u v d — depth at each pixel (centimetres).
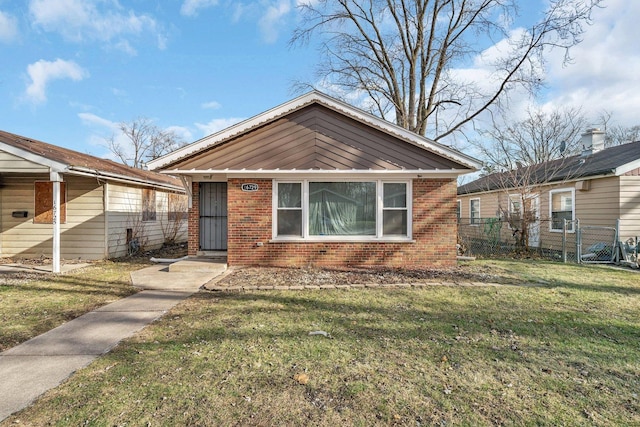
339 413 264
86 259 1104
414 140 903
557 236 1348
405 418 258
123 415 261
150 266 973
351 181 941
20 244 1105
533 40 1527
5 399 286
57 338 428
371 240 933
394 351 380
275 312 525
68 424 251
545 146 1744
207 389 299
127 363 353
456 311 529
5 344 409
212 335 430
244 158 907
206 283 734
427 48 1852
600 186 1154
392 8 1839
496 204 1750
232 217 927
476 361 355
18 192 1111
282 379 317
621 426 249
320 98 903
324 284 717
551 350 383
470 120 1797
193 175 998
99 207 1112
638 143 1305
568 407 273
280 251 929
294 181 938
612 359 361
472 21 1697
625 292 653
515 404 276
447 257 939
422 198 939
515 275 822
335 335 428
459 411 267
